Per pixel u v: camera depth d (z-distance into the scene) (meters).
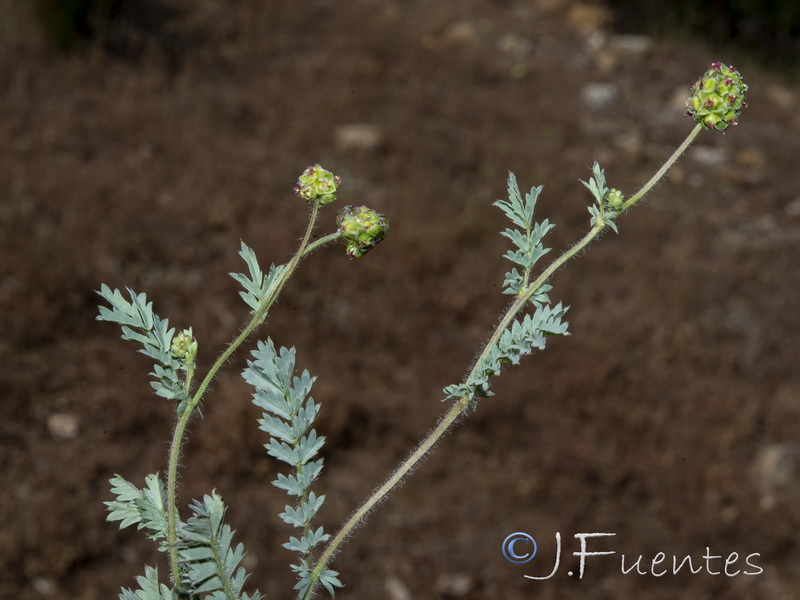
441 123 9.31
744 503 5.38
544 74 10.82
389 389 5.85
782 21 13.30
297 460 1.15
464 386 1.17
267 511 4.91
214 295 6.27
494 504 5.20
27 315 5.57
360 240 1.19
